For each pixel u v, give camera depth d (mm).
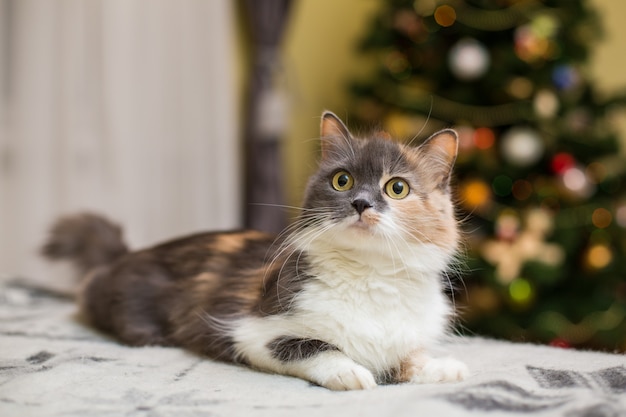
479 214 4297
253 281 2137
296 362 1847
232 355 2035
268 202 5102
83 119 4332
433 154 2180
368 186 2039
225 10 4973
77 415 1439
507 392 1569
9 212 4195
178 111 4797
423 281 2027
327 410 1467
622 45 5895
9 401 1534
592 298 4539
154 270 2430
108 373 1821
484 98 4645
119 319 2361
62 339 2367
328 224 1959
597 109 4742
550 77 4504
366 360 1932
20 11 4168
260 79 5164
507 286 4191
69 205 4250
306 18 5824
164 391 1651
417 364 1946
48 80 4238
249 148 5188
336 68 5938
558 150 4531
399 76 4848
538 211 4309
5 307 3092
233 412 1470
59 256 2990
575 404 1458
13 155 4180
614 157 4754
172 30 4754
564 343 4172
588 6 4812
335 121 2230
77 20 4289
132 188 4457
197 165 4844
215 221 4934
